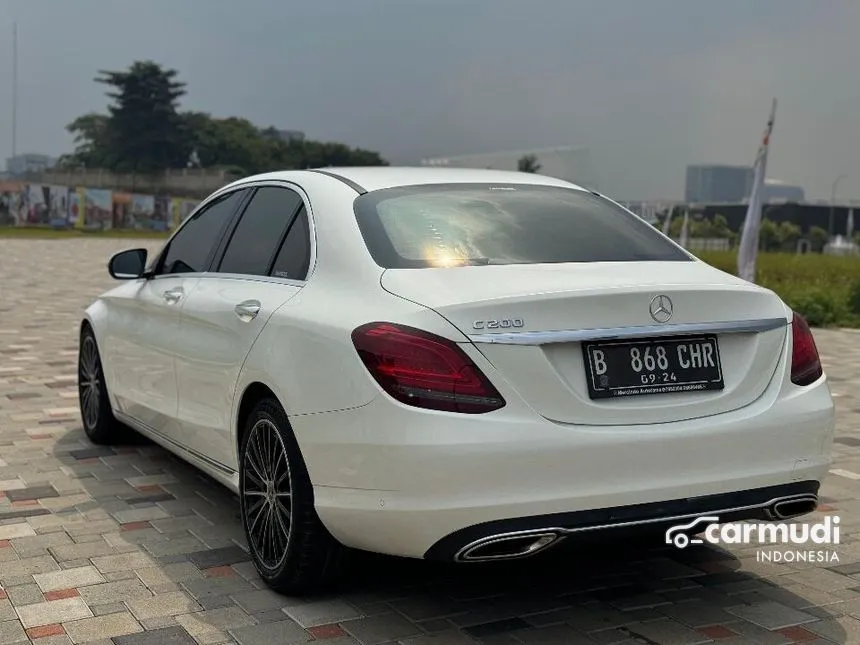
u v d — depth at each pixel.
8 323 12.92
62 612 3.52
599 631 3.39
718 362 3.34
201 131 119.56
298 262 3.92
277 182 4.48
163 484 5.25
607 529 3.10
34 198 74.25
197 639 3.29
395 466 3.05
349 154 126.56
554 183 4.48
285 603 3.62
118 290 5.89
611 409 3.14
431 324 3.10
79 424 6.78
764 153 15.94
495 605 3.62
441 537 3.03
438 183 4.16
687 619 3.51
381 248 3.56
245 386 3.86
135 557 4.11
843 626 3.46
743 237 16.14
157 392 4.97
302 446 3.41
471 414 3.02
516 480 3.00
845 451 6.19
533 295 3.13
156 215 81.44
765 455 3.31
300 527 3.48
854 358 10.71
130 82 114.75
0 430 6.56
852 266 31.45
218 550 4.20
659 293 3.25
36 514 4.70
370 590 3.75
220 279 4.47
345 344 3.26
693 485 3.19
